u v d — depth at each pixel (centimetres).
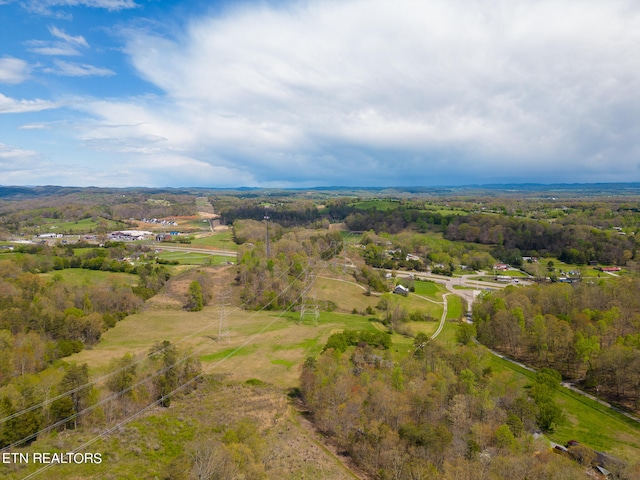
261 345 9781
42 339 8444
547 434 7119
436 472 5331
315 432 6650
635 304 11956
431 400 6681
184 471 4822
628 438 7062
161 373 7131
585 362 9338
